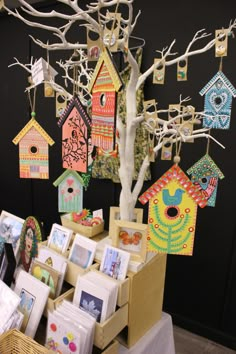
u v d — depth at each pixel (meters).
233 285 1.93
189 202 0.92
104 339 0.90
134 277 0.99
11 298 0.95
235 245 1.87
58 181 1.21
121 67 1.91
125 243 1.06
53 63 2.31
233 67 1.68
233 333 1.99
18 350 0.87
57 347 0.90
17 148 2.80
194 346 2.00
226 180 1.82
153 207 0.93
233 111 1.72
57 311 0.93
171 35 1.81
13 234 1.40
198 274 2.04
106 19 0.86
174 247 0.96
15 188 2.93
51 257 1.11
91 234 1.27
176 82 1.85
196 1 1.71
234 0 1.60
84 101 1.16
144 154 1.88
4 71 2.67
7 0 2.17
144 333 1.13
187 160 1.91
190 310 2.12
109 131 0.84
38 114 2.55
